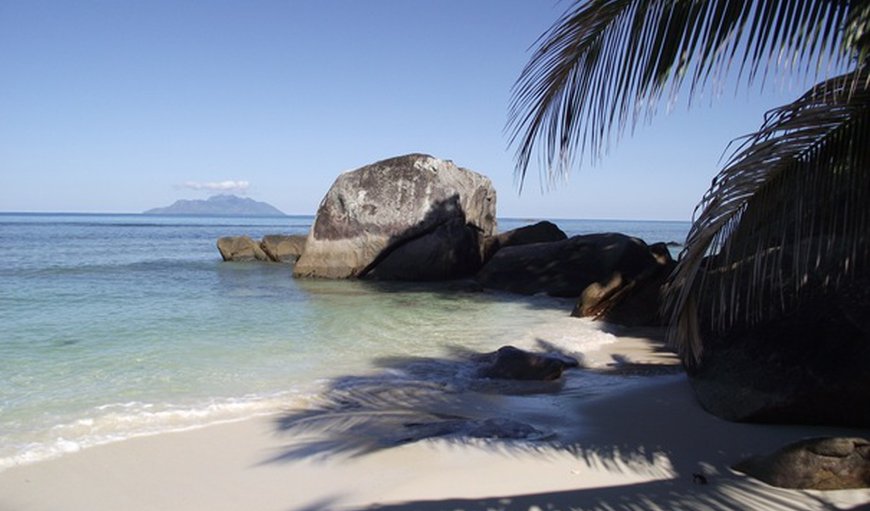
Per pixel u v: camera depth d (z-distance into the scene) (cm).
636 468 538
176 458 580
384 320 1404
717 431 628
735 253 525
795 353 631
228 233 6956
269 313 1466
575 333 1253
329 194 2341
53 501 493
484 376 898
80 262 2777
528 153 464
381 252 2244
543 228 2486
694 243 455
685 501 462
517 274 1991
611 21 415
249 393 795
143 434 640
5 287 1877
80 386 816
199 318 1374
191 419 691
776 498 460
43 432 640
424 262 2219
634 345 1152
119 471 550
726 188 433
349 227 2278
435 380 880
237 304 1600
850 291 614
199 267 2627
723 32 370
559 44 432
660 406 731
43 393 780
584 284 1862
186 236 5938
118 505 486
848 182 414
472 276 2353
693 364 761
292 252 2847
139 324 1288
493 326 1341
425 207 2250
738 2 365
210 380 858
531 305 1683
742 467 518
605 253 1872
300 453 591
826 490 470
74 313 1414
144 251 3625
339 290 1952
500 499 479
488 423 666
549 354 1047
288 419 698
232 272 2442
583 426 670
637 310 1384
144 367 922
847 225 451
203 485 521
